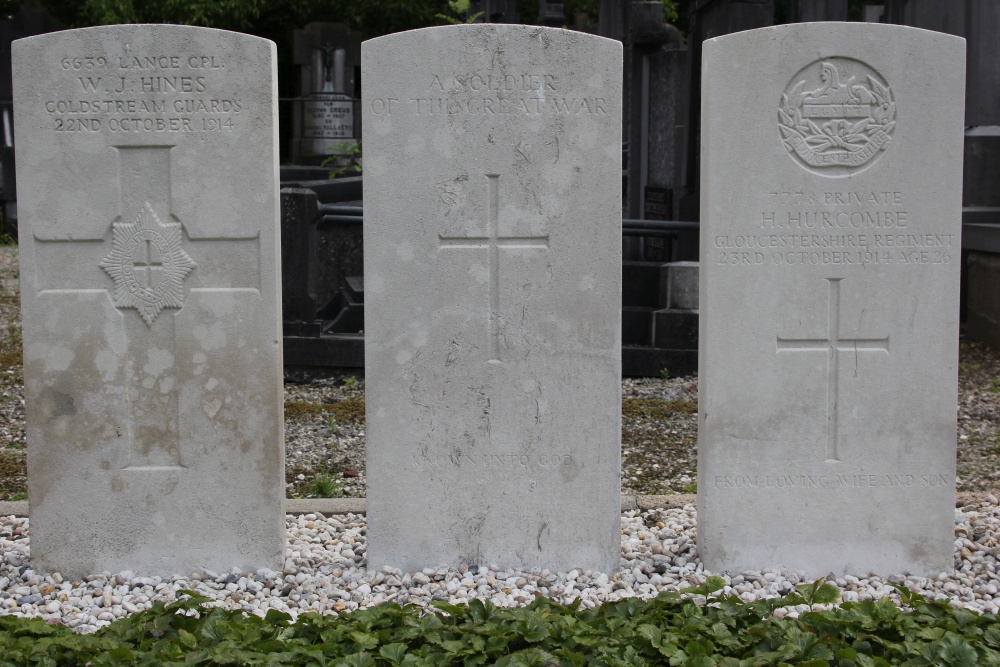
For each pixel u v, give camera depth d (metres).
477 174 4.82
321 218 9.03
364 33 23.69
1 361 8.95
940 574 5.09
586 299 4.90
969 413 8.02
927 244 4.91
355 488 6.52
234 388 4.93
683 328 9.03
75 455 4.96
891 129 4.85
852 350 4.96
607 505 5.01
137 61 4.77
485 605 4.18
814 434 4.99
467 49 4.76
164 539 5.02
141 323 4.90
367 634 3.92
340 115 20.22
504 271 4.88
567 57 4.77
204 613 4.17
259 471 4.99
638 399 8.35
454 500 5.00
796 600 4.25
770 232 4.87
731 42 4.78
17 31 17.94
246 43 4.76
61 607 4.70
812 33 4.78
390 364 4.92
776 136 4.82
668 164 11.60
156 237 4.85
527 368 4.93
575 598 4.51
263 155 4.82
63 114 4.78
